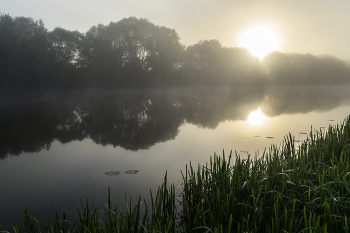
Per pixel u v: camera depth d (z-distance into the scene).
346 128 6.14
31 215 4.43
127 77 50.06
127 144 9.67
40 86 41.59
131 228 3.00
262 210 3.16
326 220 2.96
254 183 3.71
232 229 3.23
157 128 12.81
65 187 5.62
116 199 4.91
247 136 10.16
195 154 7.92
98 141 10.32
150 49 52.06
